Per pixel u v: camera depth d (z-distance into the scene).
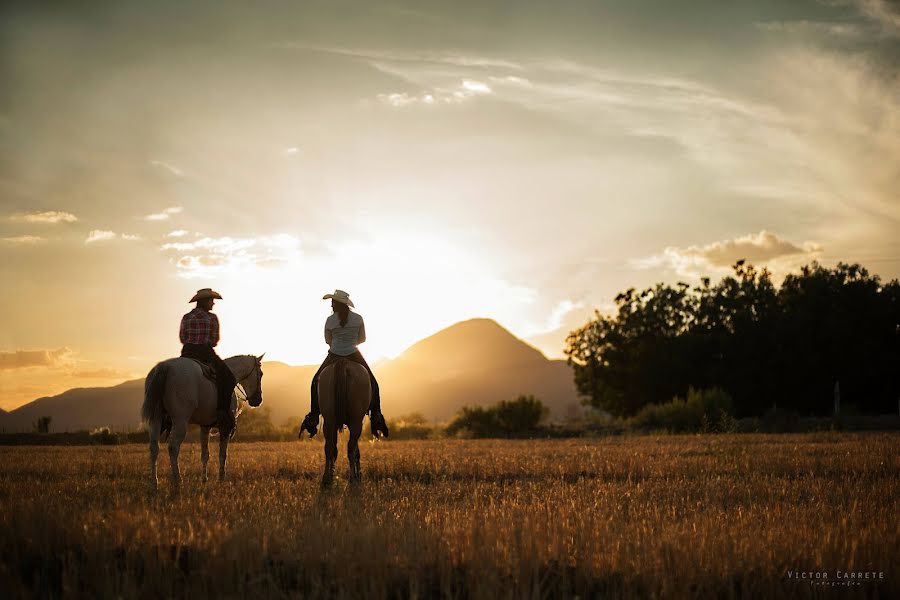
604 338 72.25
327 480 12.77
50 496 11.07
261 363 15.98
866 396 64.38
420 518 8.75
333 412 12.90
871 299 65.19
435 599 6.54
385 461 18.50
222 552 6.78
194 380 12.57
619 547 7.18
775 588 6.37
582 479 14.11
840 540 7.33
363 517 8.59
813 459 18.05
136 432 40.62
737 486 12.58
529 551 6.91
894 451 20.09
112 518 8.06
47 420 43.88
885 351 63.69
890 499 10.98
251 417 44.16
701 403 43.88
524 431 44.28
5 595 6.16
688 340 67.00
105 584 6.24
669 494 11.65
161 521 8.09
